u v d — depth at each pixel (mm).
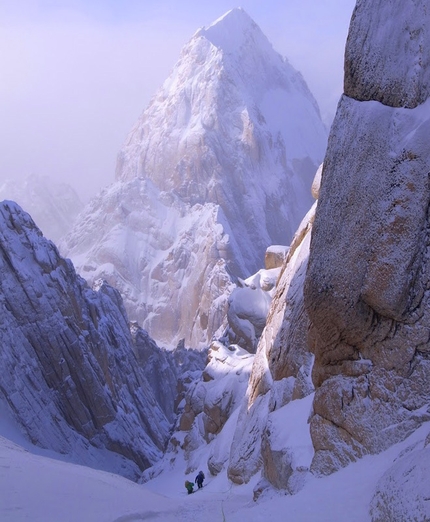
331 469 19328
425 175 17828
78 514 17656
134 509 19234
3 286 79375
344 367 19656
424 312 18062
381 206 18406
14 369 74938
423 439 16672
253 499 22500
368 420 18766
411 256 17938
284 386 28359
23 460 24938
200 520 19203
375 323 18781
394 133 18516
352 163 19156
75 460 72938
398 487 13719
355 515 15156
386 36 19109
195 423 56625
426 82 18453
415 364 18266
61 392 78875
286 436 22328
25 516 16766
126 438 82125
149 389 107750
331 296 19188
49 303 81688
